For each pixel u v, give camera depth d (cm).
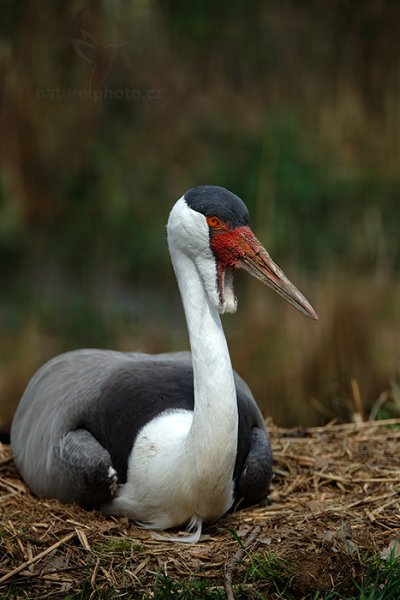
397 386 1148
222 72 1753
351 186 1608
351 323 1266
